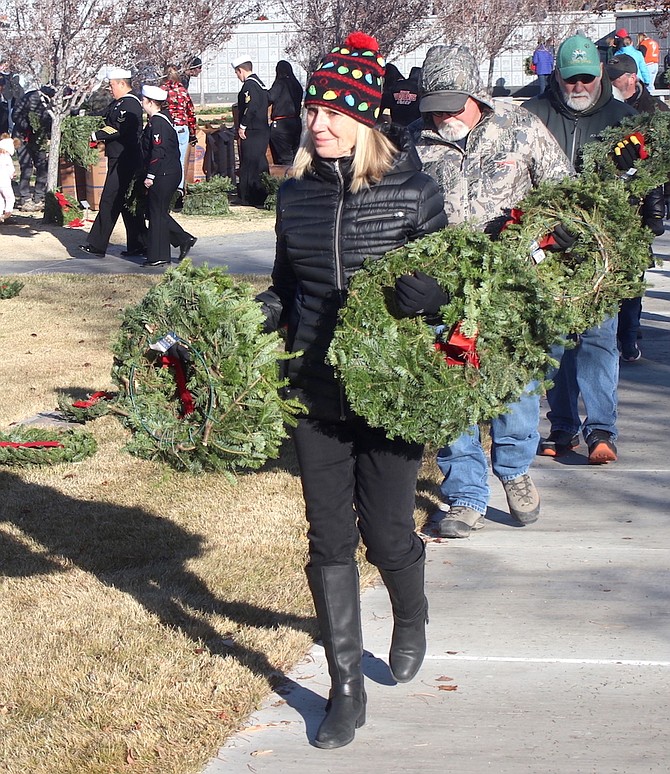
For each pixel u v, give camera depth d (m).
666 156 5.30
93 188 18.08
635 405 7.64
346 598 3.62
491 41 31.72
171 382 3.63
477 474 5.41
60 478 6.39
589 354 6.32
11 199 16.97
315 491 3.62
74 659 4.14
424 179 3.55
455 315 3.33
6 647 4.26
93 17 18.34
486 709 3.82
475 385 3.35
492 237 4.82
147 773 3.40
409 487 3.59
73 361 9.09
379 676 4.07
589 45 5.98
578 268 4.69
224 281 3.58
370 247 3.49
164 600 4.65
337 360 3.34
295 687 3.97
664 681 3.99
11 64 18.34
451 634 4.39
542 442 6.71
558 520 5.62
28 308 11.31
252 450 3.46
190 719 3.71
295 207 3.58
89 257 14.91
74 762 3.46
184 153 18.72
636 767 3.46
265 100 19.70
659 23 35.81
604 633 4.36
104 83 19.11
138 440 3.62
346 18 24.22
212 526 5.54
